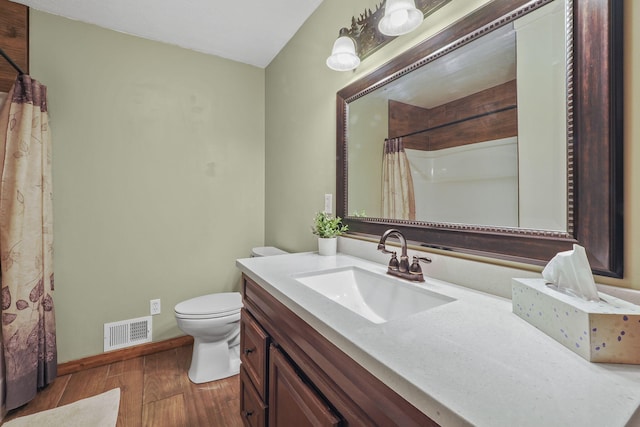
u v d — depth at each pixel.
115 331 2.02
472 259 0.93
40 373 1.63
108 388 1.70
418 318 0.68
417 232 1.12
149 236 2.13
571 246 0.70
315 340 0.72
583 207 0.68
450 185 1.00
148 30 2.02
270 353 0.99
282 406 0.90
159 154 2.16
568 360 0.49
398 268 1.07
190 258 2.29
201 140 2.32
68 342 1.87
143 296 2.12
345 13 1.53
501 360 0.49
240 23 1.95
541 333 0.60
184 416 1.48
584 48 0.67
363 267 1.22
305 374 0.77
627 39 0.62
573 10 0.69
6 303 1.47
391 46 1.25
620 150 0.63
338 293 1.17
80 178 1.90
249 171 2.54
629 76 0.62
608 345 0.48
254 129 2.56
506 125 0.84
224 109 2.41
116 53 2.01
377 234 1.32
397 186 1.22
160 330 2.17
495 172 0.87
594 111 0.66
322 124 1.74
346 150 1.51
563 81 0.71
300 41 1.98
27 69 1.74
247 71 2.52
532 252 0.77
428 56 1.07
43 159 1.66
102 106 1.96
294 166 2.07
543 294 0.60
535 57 0.77
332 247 1.49
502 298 0.83
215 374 1.80
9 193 1.50
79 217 1.90
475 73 0.92
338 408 0.63
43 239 1.65
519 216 0.81
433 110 1.06
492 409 0.37
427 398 0.41
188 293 2.28
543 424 0.35
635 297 0.60
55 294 1.83
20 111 1.54
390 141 1.25
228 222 2.45
